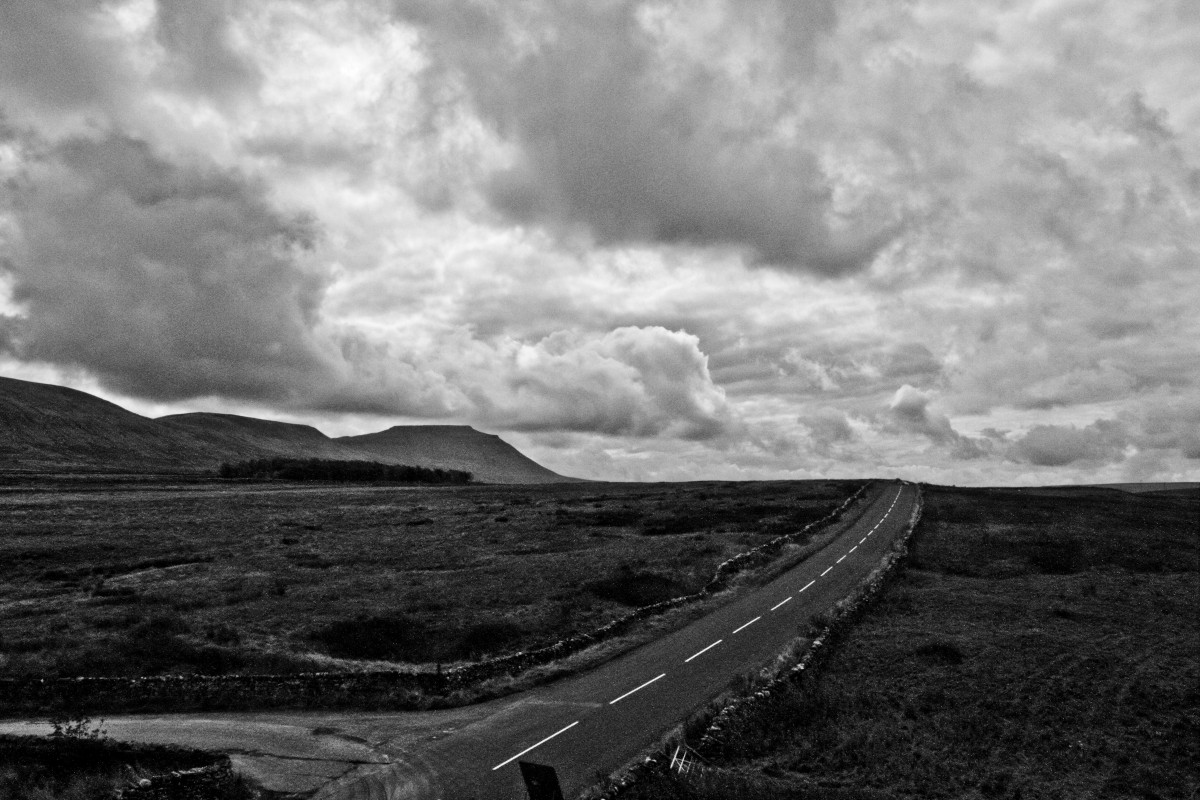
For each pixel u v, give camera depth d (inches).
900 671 1497.3
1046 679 1470.2
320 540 3526.1
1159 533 3649.1
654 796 883.4
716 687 1331.2
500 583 2427.4
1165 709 1336.1
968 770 1060.5
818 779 1007.0
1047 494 5728.3
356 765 1027.9
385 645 1812.3
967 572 2657.5
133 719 1269.7
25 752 1112.2
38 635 1828.2
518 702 1293.1
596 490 6181.1
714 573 2500.0
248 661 1624.0
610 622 1943.9
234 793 936.3
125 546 3292.3
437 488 6791.3
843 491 5226.4
